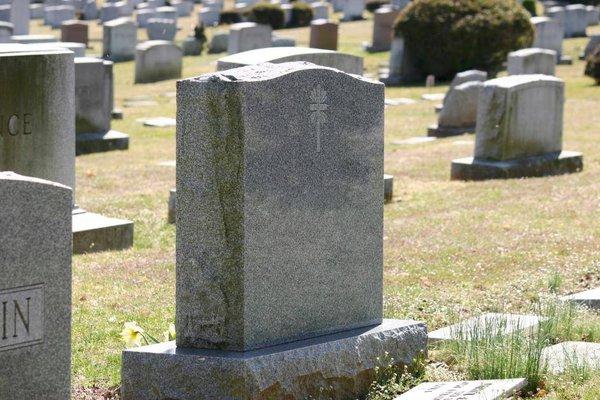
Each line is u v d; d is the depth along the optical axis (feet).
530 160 80.59
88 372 34.17
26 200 25.70
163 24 197.67
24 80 54.34
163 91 140.46
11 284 25.61
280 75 30.60
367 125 33.35
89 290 45.96
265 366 29.40
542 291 45.60
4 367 25.68
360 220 33.37
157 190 75.56
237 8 226.38
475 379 32.63
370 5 239.30
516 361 32.78
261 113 30.14
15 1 177.27
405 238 57.77
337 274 32.76
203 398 29.40
